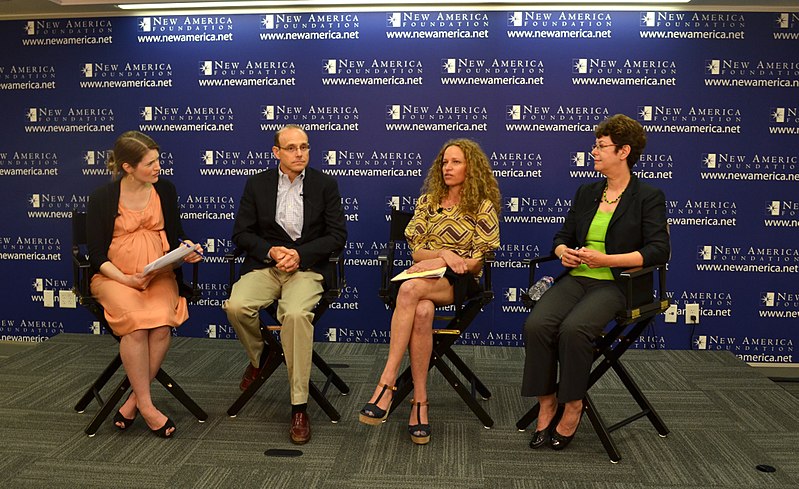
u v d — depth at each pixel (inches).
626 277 98.5
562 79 149.6
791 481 93.4
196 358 148.2
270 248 117.3
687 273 152.7
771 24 145.1
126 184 111.9
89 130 159.2
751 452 102.7
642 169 150.6
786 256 150.5
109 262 109.5
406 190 155.0
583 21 147.8
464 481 93.4
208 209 158.9
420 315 104.9
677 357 150.0
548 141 151.2
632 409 121.0
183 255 103.1
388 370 104.1
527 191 152.9
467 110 151.8
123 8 153.4
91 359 146.2
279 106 155.0
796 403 123.6
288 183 122.5
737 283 152.2
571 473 95.9
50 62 158.1
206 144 157.2
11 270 164.2
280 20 152.8
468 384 133.0
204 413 114.0
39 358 146.7
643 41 147.4
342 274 124.4
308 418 108.3
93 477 93.7
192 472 95.3
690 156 149.6
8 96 159.9
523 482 93.1
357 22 151.6
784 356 152.9
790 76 146.2
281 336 108.0
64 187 161.2
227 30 154.1
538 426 106.2
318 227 122.3
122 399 122.9
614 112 149.6
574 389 98.5
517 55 149.6
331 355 150.3
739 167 149.0
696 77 147.5
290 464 98.0
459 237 114.3
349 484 92.3
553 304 105.7
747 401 124.5
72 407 119.5
